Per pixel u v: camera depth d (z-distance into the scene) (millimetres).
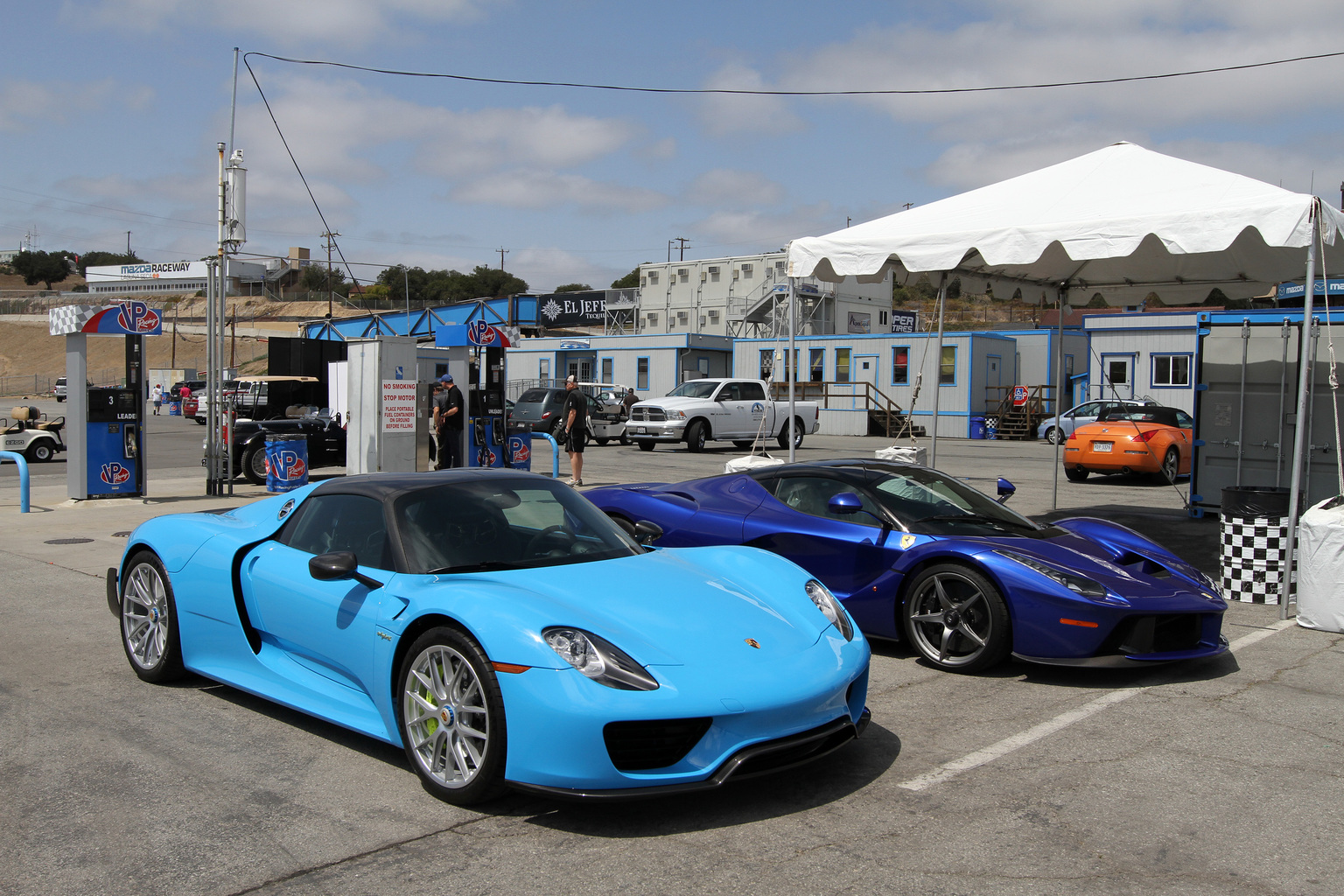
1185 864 3033
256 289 115938
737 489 6535
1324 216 6289
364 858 3033
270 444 13156
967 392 32531
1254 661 5539
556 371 41656
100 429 11984
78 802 3465
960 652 5328
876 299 49562
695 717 3158
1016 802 3521
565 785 3150
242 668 4484
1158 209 6828
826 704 3484
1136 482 16062
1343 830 3295
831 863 3020
